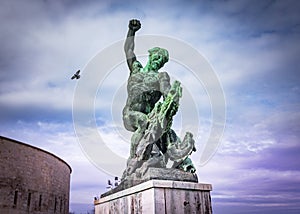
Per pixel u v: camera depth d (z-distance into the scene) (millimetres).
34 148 36250
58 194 40406
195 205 5699
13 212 30953
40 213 35000
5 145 32188
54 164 40312
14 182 32125
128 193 6172
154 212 5270
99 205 7520
